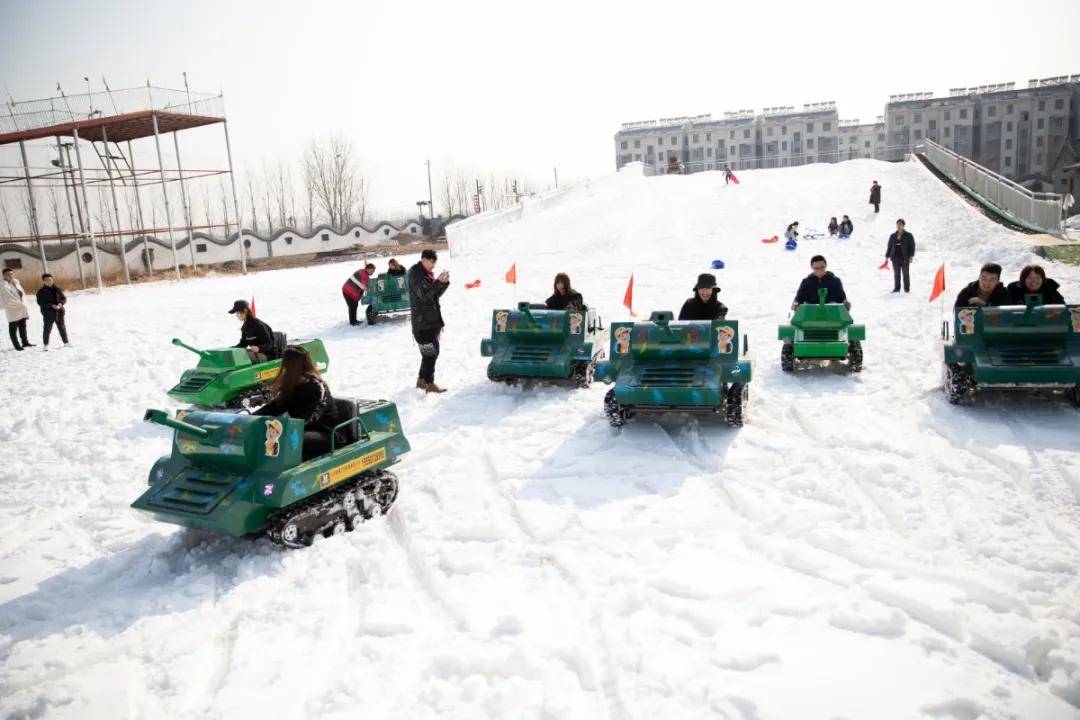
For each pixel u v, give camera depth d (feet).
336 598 14.97
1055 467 18.83
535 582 15.12
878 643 12.33
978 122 308.19
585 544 16.60
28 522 20.65
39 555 18.37
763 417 25.36
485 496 19.94
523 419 26.71
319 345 34.76
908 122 314.55
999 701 10.64
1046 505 16.89
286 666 12.74
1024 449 20.18
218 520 16.03
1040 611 12.78
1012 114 303.68
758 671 11.73
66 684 12.58
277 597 15.02
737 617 13.25
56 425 30.73
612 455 22.40
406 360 39.09
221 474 17.33
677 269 70.03
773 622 13.05
